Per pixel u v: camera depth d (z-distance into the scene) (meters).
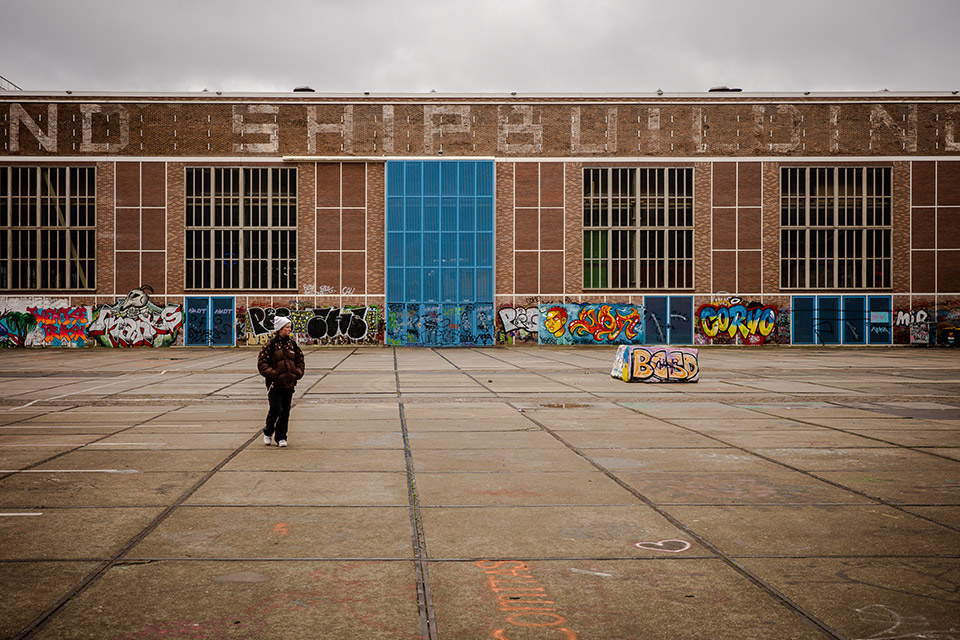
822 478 8.06
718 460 9.06
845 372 23.44
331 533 5.96
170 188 39.72
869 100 40.50
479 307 40.69
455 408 14.18
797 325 40.59
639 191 40.62
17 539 5.75
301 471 8.38
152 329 39.72
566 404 14.84
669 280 40.69
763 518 6.45
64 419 12.70
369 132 40.41
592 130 40.59
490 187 40.62
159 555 5.40
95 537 5.81
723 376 21.86
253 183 40.09
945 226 40.53
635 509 6.75
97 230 39.56
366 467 8.61
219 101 39.88
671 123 40.59
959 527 6.19
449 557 5.40
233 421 12.46
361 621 4.27
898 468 8.59
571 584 4.88
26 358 31.23
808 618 4.33
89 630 4.12
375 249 40.41
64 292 39.56
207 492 7.35
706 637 4.07
